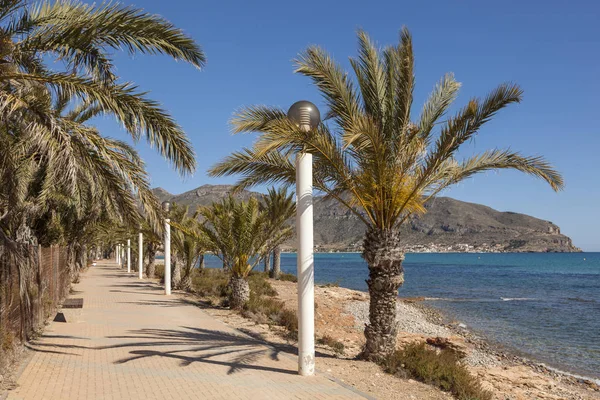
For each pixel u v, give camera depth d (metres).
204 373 7.85
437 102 9.87
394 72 9.59
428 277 63.06
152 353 9.29
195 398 6.47
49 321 13.02
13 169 9.70
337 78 9.27
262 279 30.70
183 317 14.81
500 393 9.74
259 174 10.48
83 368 7.89
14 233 14.34
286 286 30.48
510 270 88.00
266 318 15.76
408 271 81.69
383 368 9.10
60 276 18.22
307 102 8.62
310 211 8.22
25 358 8.27
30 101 6.97
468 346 16.48
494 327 21.09
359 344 13.73
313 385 7.36
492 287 45.41
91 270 49.69
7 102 6.55
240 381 7.43
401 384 8.09
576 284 50.75
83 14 7.71
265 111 9.41
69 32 7.56
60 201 16.38
